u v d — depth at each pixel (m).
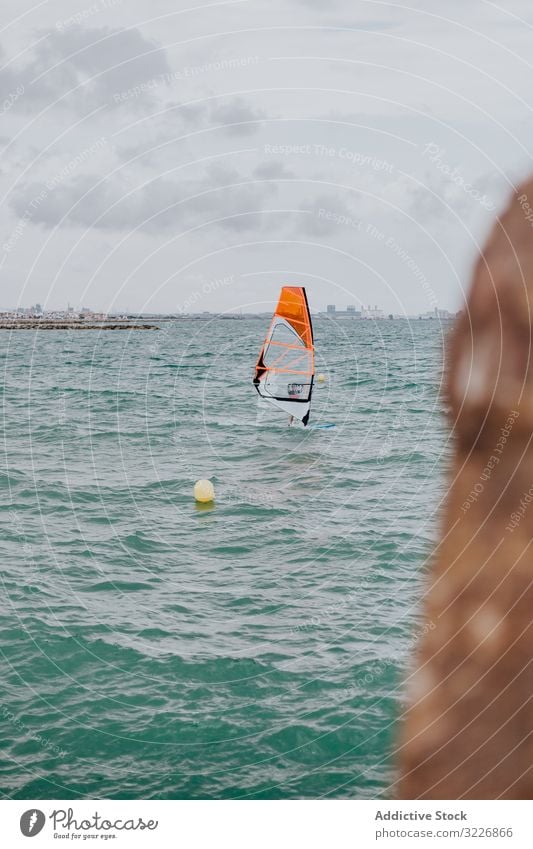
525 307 0.58
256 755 7.89
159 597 11.91
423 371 44.97
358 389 37.50
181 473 20.33
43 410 31.81
